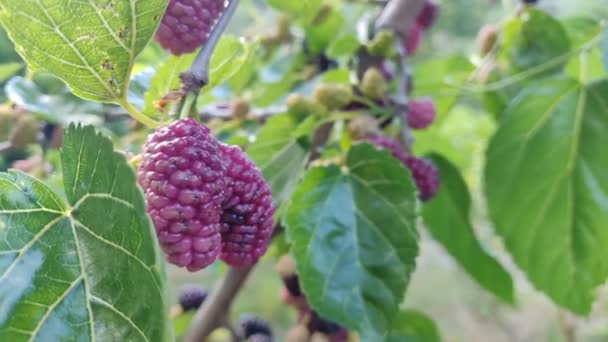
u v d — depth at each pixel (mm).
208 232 93
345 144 175
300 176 154
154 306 86
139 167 96
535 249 204
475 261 206
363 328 135
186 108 101
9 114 182
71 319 83
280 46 237
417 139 254
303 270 138
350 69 192
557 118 199
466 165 301
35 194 89
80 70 97
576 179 199
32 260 84
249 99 227
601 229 198
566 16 236
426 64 236
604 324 435
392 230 143
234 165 102
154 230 86
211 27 120
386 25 176
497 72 225
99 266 87
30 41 92
